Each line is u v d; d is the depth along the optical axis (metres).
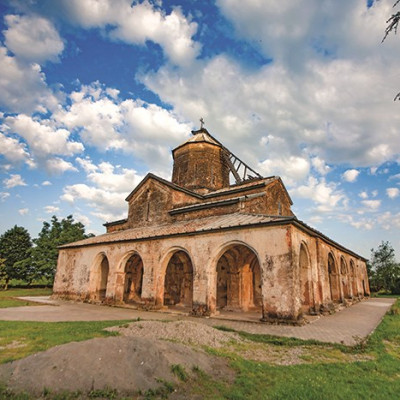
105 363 5.38
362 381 5.37
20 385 4.76
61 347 5.96
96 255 20.08
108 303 17.72
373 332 9.83
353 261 25.34
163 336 7.80
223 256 17.95
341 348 7.72
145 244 16.78
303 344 8.14
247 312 15.22
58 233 38.09
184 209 18.84
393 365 6.42
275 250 11.53
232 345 7.79
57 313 13.95
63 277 22.44
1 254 36.66
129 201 23.88
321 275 14.51
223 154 25.47
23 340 7.64
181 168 25.05
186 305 17.95
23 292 31.19
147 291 15.82
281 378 5.48
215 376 5.63
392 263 39.62
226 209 17.06
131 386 4.88
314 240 14.81
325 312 13.94
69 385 4.77
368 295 29.25
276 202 20.14
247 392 4.87
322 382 5.25
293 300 10.70
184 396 4.74
